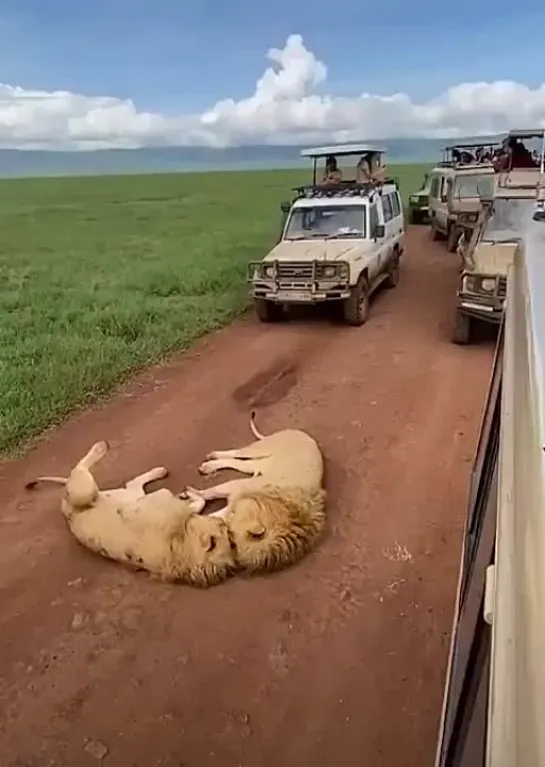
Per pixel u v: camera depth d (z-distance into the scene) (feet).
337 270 39.50
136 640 15.71
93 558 18.53
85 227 97.40
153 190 179.22
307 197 47.37
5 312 43.88
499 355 14.89
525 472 6.59
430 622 16.01
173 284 51.31
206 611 16.55
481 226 40.86
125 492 19.99
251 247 68.95
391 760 12.68
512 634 5.04
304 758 12.76
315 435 26.00
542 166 38.52
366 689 14.23
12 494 22.06
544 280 11.56
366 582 17.43
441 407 28.40
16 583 17.67
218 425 27.12
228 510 18.48
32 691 14.42
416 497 21.42
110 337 37.93
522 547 5.67
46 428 26.94
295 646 15.40
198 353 36.68
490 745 4.66
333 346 37.40
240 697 14.12
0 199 157.48
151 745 13.12
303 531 18.31
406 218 92.68
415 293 49.47
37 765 12.77
